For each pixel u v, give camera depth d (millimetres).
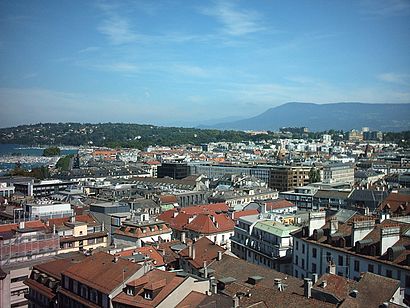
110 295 95562
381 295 88125
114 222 187500
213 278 109125
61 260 124438
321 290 93938
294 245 150125
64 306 108125
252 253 172875
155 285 92062
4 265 125250
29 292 122625
